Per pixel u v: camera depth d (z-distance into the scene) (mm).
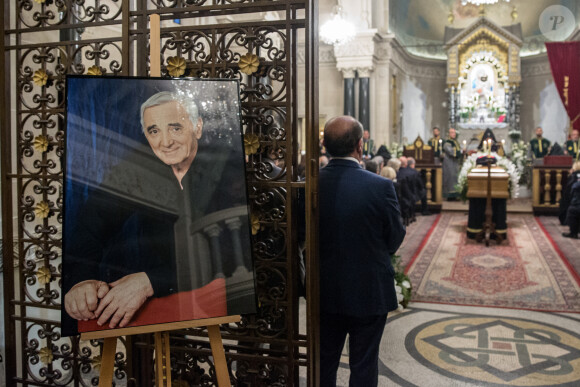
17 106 3090
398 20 18719
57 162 4230
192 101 2377
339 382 3756
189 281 2289
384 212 2682
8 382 3176
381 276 2715
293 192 2750
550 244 8797
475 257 7902
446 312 5277
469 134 18812
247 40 2740
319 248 2766
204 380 2977
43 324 3127
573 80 16750
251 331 2842
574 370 3893
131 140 2309
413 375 3820
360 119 16766
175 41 2836
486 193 8820
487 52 18891
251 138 2705
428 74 20250
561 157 12023
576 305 5473
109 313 2223
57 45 3002
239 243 2344
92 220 2246
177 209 2309
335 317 2818
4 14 3090
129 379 2982
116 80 2332
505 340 4504
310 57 2576
